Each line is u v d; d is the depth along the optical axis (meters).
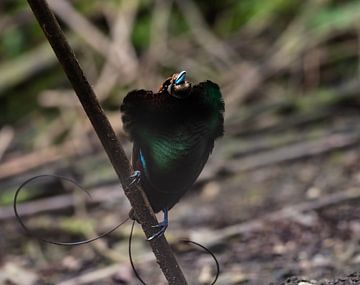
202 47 14.55
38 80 14.75
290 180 10.66
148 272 8.58
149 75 14.02
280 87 13.51
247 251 8.70
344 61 13.66
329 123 12.24
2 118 14.43
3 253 9.75
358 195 9.54
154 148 4.95
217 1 15.41
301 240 8.76
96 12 15.31
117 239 9.69
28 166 12.20
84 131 13.12
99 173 11.59
